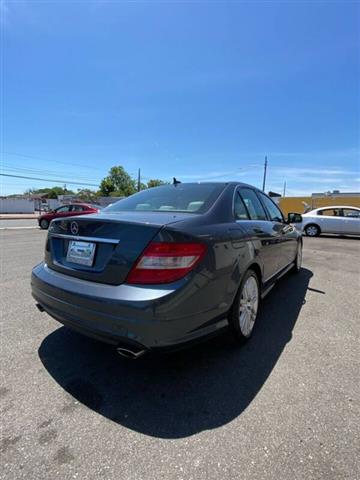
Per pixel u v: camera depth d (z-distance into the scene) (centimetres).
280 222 450
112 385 228
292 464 161
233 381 234
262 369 250
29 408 202
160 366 254
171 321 195
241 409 203
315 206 3250
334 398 213
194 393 220
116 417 196
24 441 175
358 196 3147
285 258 450
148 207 295
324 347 287
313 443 174
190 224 223
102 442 176
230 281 247
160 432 183
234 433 183
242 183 358
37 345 286
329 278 554
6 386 225
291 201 3372
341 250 953
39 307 273
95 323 208
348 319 355
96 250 224
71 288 224
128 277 204
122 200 342
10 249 879
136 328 193
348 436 179
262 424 190
